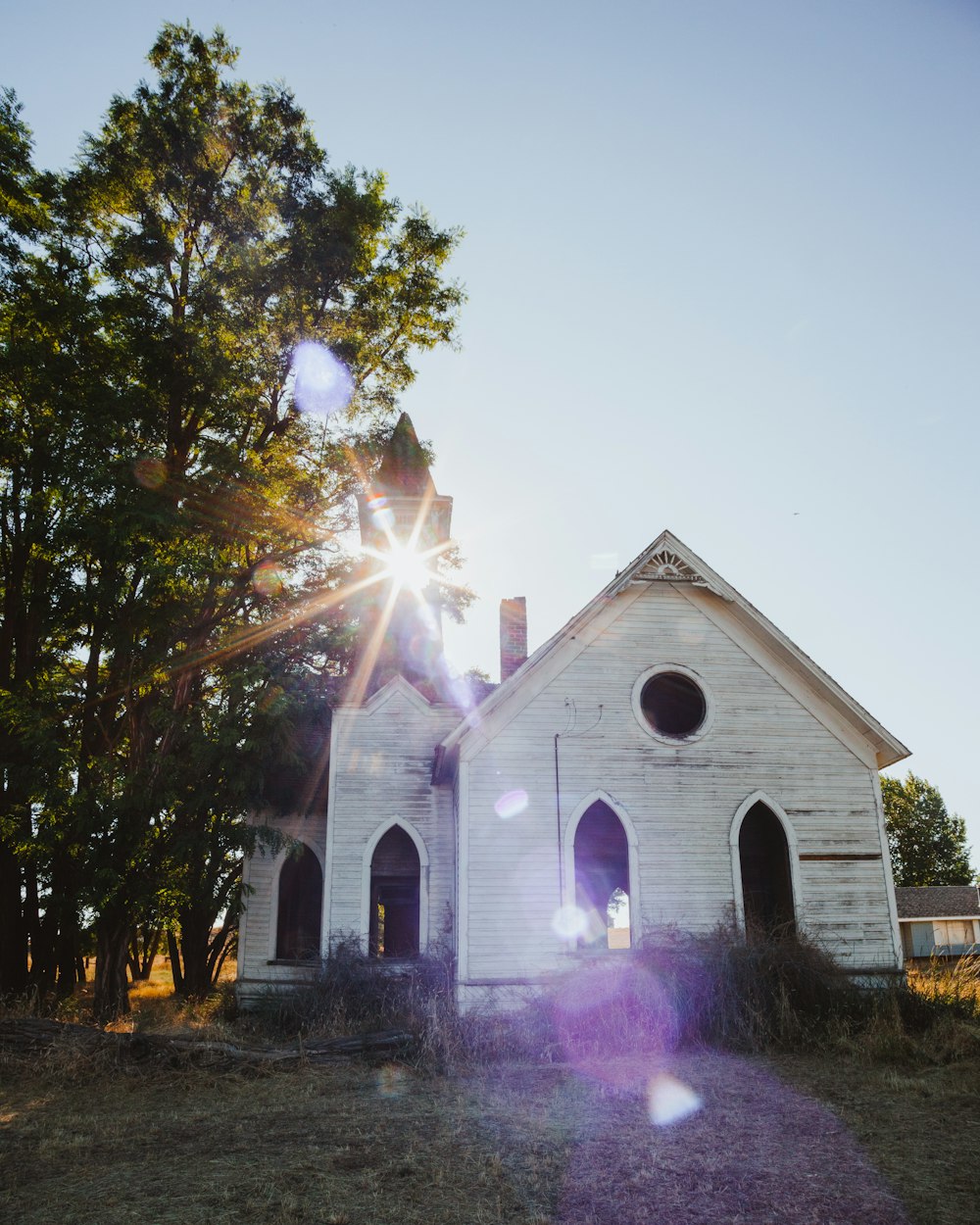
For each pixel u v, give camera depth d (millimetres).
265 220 24156
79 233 23062
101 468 19000
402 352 26266
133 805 19375
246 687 20844
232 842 20266
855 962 17531
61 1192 8008
